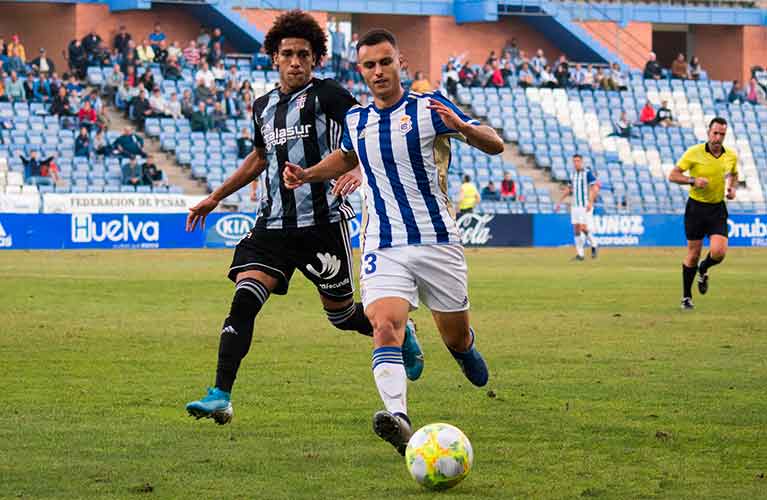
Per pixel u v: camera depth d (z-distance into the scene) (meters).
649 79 119.38
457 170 103.50
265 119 20.95
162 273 57.03
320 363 27.20
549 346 30.34
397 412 17.19
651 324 35.66
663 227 97.56
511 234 92.44
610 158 110.88
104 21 108.06
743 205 112.56
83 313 38.09
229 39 113.56
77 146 91.38
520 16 123.69
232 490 15.42
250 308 19.92
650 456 17.55
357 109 18.95
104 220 82.19
